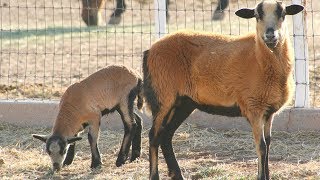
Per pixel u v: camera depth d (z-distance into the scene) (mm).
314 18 60719
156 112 29766
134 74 34500
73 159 33656
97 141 33344
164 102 29594
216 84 28891
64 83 45812
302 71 37219
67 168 32875
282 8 27797
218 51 28969
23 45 55781
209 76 28969
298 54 37156
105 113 34188
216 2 70312
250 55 28250
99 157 32938
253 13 28859
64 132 32688
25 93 43375
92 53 53156
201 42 29469
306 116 37000
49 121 38688
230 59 28594
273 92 28094
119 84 34156
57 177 31500
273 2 27875
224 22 60656
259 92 28062
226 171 30812
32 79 46969
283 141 35875
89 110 33500
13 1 71125
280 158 33406
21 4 70625
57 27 62969
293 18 37031
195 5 70125
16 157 34312
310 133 36656
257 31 27938
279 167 31656
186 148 35156
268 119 28812
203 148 35188
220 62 28797
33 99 39969
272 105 28359
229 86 28641
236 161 32875
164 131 30391
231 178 29594
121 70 34406
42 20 66438
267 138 28891
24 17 67000
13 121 38844
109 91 34000
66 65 50469
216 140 36125
